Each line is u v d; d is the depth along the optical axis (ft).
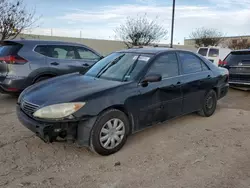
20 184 9.30
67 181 9.62
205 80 17.10
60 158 11.38
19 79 20.22
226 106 21.83
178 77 15.12
